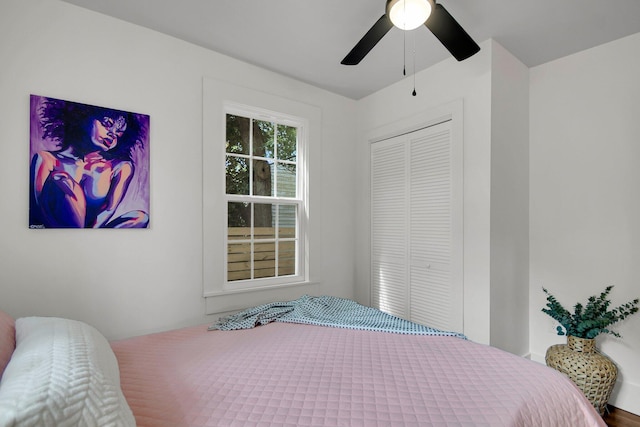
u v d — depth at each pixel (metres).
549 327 2.38
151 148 2.03
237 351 1.37
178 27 2.02
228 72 2.35
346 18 1.91
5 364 0.88
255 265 2.57
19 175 1.63
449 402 0.97
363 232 3.11
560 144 2.35
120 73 1.92
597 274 2.17
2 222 1.60
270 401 0.98
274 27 2.01
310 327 1.71
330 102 2.99
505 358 1.28
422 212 2.62
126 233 1.94
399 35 2.08
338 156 3.04
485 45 2.15
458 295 2.30
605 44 2.16
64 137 1.74
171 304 2.10
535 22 1.94
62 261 1.75
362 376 1.14
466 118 2.26
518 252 2.38
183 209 2.15
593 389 1.85
